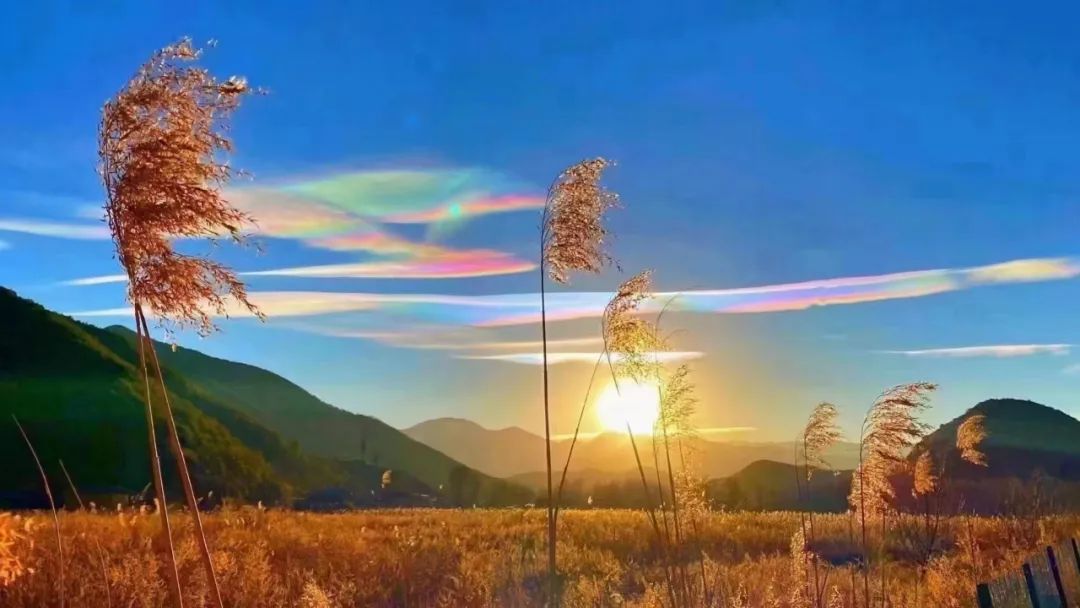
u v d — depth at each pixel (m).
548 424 8.17
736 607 9.48
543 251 8.40
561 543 19.19
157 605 10.48
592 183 8.38
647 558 18.61
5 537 6.14
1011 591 9.29
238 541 15.48
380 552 16.88
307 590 9.25
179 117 5.42
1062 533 18.70
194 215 5.19
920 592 12.84
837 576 12.85
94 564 11.04
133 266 5.25
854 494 11.94
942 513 15.34
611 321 9.11
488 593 12.16
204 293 5.30
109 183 5.31
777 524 25.25
